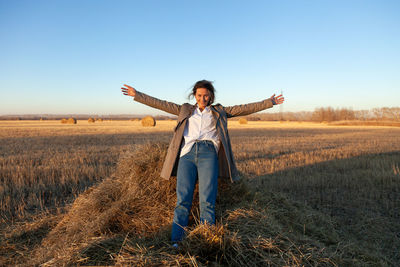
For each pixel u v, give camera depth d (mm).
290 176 6156
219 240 2125
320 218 3508
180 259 1914
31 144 13094
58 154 9320
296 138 18109
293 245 2250
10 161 7957
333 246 2686
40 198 4258
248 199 3176
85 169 6469
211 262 2023
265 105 2924
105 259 1997
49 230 3162
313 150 11320
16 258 2545
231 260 2045
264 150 11273
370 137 19219
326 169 7129
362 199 4605
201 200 2479
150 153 3268
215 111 2787
